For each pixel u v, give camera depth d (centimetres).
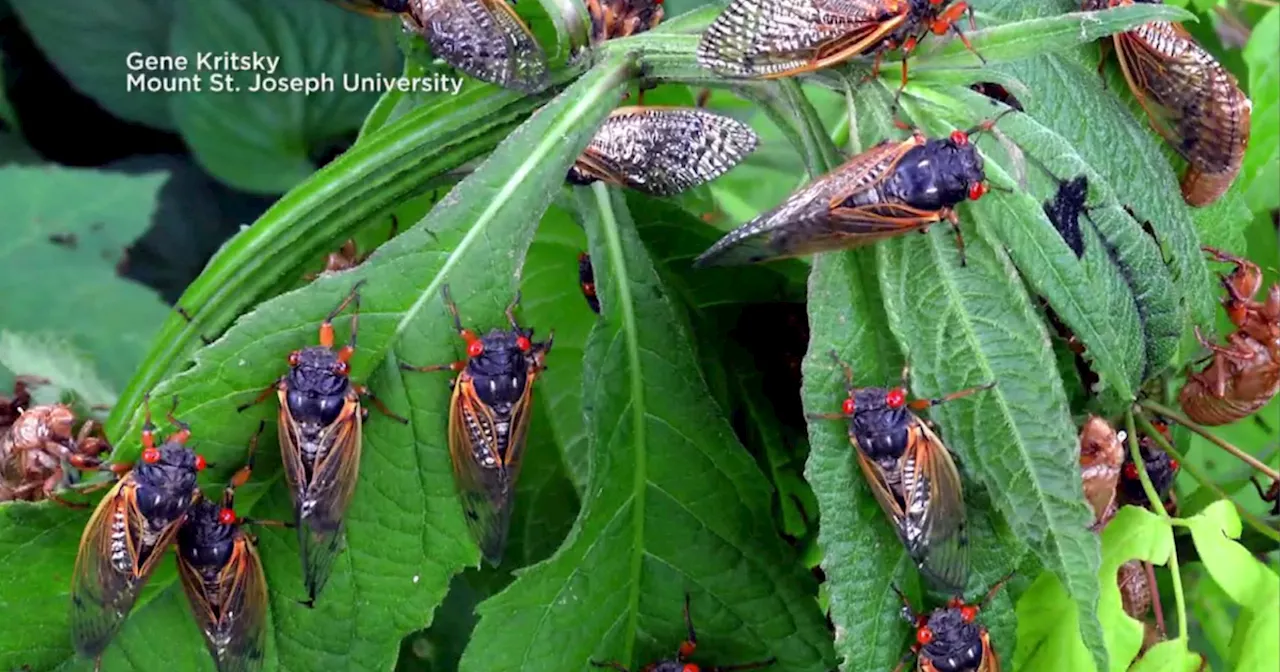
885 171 42
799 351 49
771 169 63
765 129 63
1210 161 49
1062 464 43
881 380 44
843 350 44
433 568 45
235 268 46
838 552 44
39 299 56
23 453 48
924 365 43
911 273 43
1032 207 43
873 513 44
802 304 50
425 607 45
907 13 42
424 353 44
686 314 50
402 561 45
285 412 43
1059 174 44
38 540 44
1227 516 46
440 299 44
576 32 45
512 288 44
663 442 46
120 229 58
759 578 47
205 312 46
